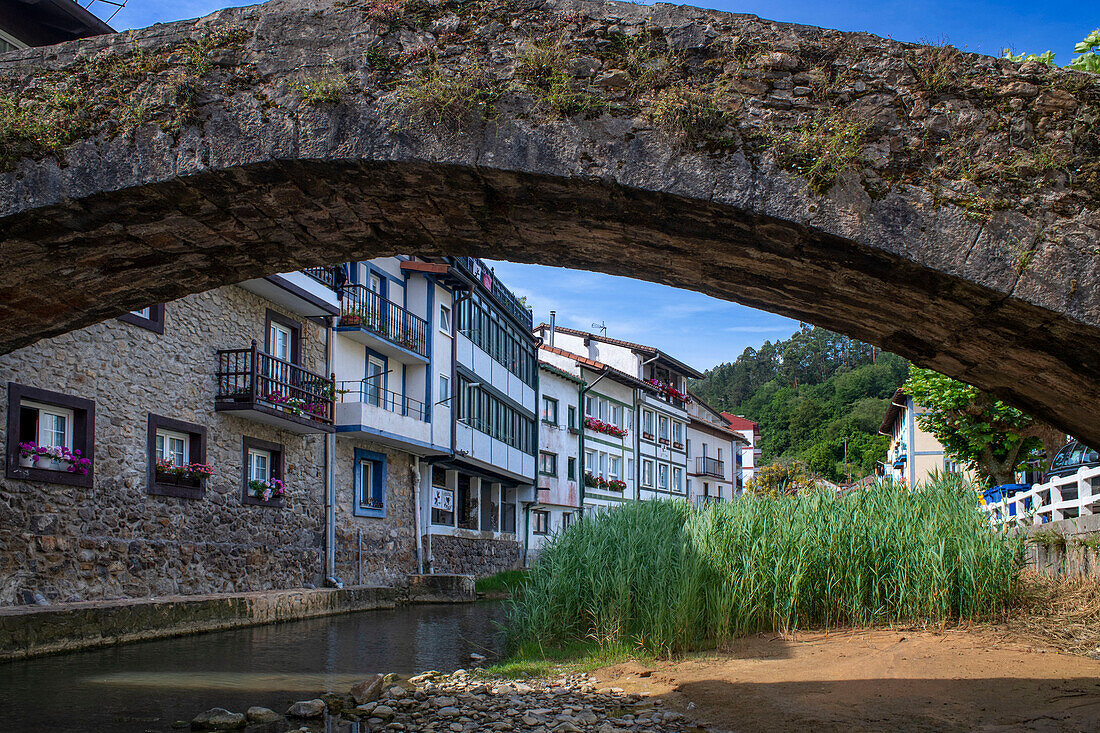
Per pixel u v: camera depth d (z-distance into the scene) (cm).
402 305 2345
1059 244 488
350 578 2033
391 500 2270
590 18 542
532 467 3244
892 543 952
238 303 1664
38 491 1169
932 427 1917
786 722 590
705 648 882
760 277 599
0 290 669
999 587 930
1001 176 499
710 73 526
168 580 1416
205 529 1530
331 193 579
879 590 956
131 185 560
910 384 1841
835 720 585
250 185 568
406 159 535
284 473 1805
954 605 944
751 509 987
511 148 530
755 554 934
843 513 977
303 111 547
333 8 560
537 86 534
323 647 1070
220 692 749
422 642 1134
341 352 2053
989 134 505
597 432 3872
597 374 3878
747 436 7125
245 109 554
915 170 504
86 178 566
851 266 534
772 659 804
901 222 498
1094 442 665
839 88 516
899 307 569
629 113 526
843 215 502
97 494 1276
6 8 1326
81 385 1256
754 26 529
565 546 1048
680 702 680
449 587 2166
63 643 977
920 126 509
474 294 2677
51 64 585
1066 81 506
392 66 550
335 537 1981
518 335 3145
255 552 1675
